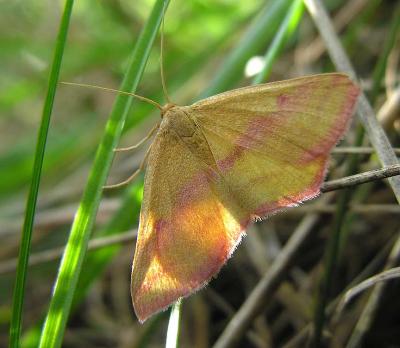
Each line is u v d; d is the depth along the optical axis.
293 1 0.05
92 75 0.09
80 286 0.05
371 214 0.05
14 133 0.09
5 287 0.06
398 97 0.05
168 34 0.08
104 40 0.08
